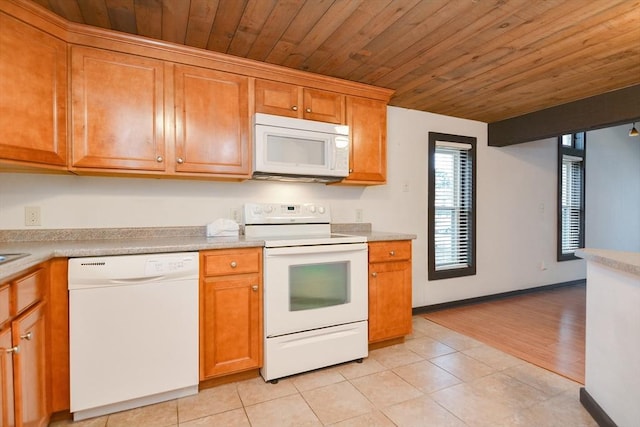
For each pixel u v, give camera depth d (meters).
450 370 2.27
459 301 3.79
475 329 3.06
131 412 1.78
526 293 4.35
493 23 1.88
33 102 1.69
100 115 1.91
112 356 1.73
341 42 2.11
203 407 1.83
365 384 2.09
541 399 1.91
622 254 1.62
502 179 4.12
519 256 4.28
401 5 1.72
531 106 3.37
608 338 1.61
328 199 3.01
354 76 2.63
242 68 2.28
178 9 1.76
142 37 1.97
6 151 1.59
